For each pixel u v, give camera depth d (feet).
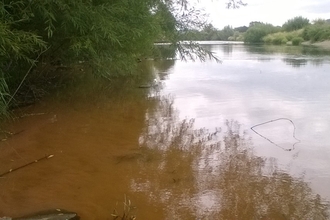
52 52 24.43
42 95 27.35
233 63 58.65
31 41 17.75
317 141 16.94
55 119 20.99
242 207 10.94
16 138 17.22
